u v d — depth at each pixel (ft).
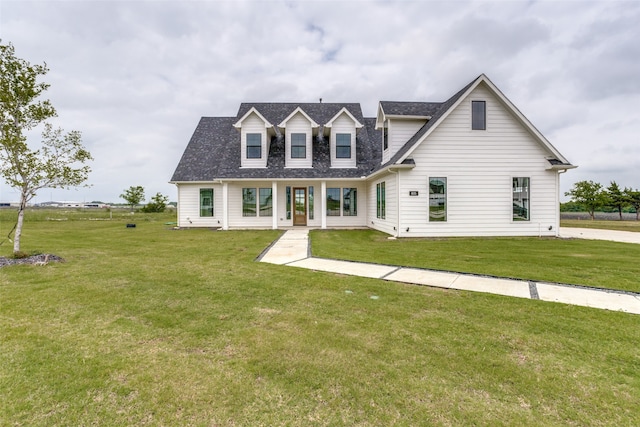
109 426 6.38
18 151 23.18
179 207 57.82
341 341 10.25
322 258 25.29
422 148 38.58
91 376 8.19
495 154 38.81
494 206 38.93
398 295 15.25
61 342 10.14
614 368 8.63
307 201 56.08
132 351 9.59
